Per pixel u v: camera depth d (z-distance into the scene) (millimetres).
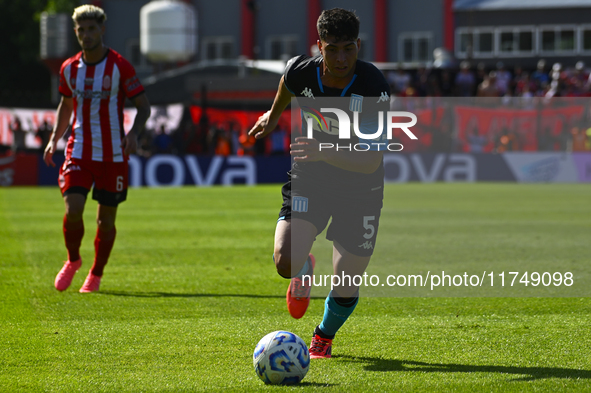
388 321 15156
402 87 78000
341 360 12266
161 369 11711
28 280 19953
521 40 109812
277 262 11758
